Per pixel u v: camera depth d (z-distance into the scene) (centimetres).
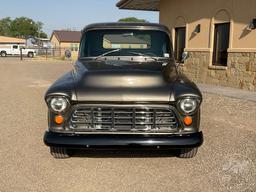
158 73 466
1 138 616
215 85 1429
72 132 445
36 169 474
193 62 1585
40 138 617
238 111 866
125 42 587
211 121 754
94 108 439
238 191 407
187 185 425
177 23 1722
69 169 475
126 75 453
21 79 1686
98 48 588
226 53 1387
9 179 441
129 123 442
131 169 476
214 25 1441
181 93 435
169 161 505
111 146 438
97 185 425
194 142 441
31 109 883
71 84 452
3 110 867
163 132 443
